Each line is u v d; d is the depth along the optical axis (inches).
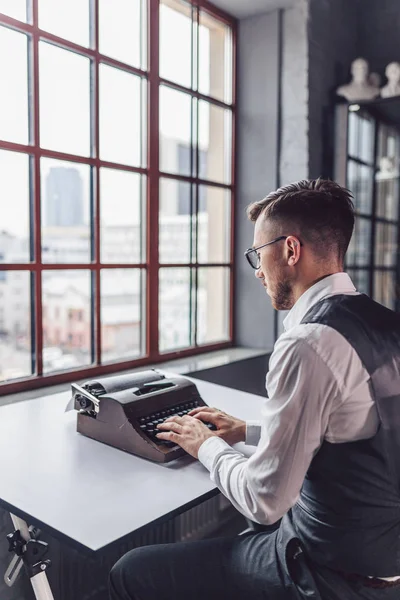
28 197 79.7
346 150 114.3
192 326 110.3
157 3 95.8
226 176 118.1
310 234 42.4
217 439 47.5
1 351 79.7
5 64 75.5
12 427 58.6
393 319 41.2
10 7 74.7
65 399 70.3
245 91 115.3
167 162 101.8
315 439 37.5
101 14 87.0
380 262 126.0
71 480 45.2
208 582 44.3
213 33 114.6
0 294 78.1
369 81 115.0
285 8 108.8
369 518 38.4
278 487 37.5
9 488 43.4
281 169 111.8
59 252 83.4
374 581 39.1
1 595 64.5
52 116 81.1
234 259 118.6
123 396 54.0
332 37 116.0
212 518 93.8
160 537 84.8
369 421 37.9
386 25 123.3
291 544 42.0
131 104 94.2
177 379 62.4
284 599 41.2
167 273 102.5
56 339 84.3
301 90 107.8
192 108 106.9
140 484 44.8
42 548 48.5
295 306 43.8
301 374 37.2
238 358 105.7
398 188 125.3
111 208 91.4
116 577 46.7
